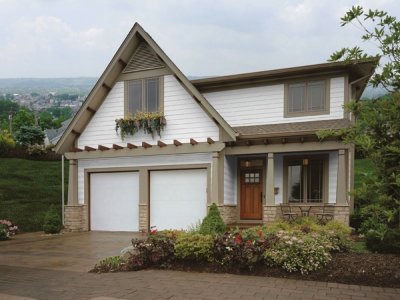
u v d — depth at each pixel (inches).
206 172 558.3
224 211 542.3
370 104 221.6
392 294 230.4
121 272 298.0
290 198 559.2
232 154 549.6
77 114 609.9
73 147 627.2
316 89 552.4
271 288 244.5
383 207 220.5
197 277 275.0
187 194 568.7
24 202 745.6
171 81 574.6
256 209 577.6
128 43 582.9
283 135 506.6
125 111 601.0
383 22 212.2
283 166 565.0
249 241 293.6
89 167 625.0
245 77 573.3
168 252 309.1
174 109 571.8
